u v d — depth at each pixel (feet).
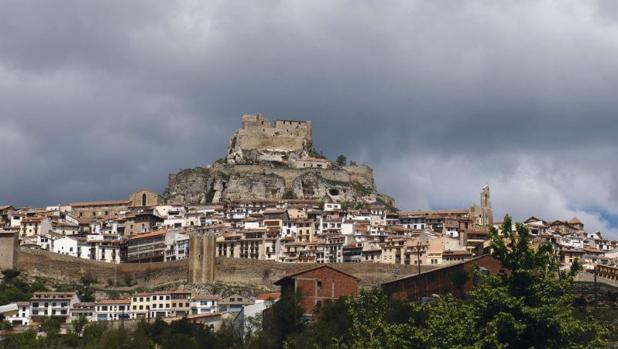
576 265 352.90
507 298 340.39
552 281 346.33
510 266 350.43
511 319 335.67
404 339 363.15
